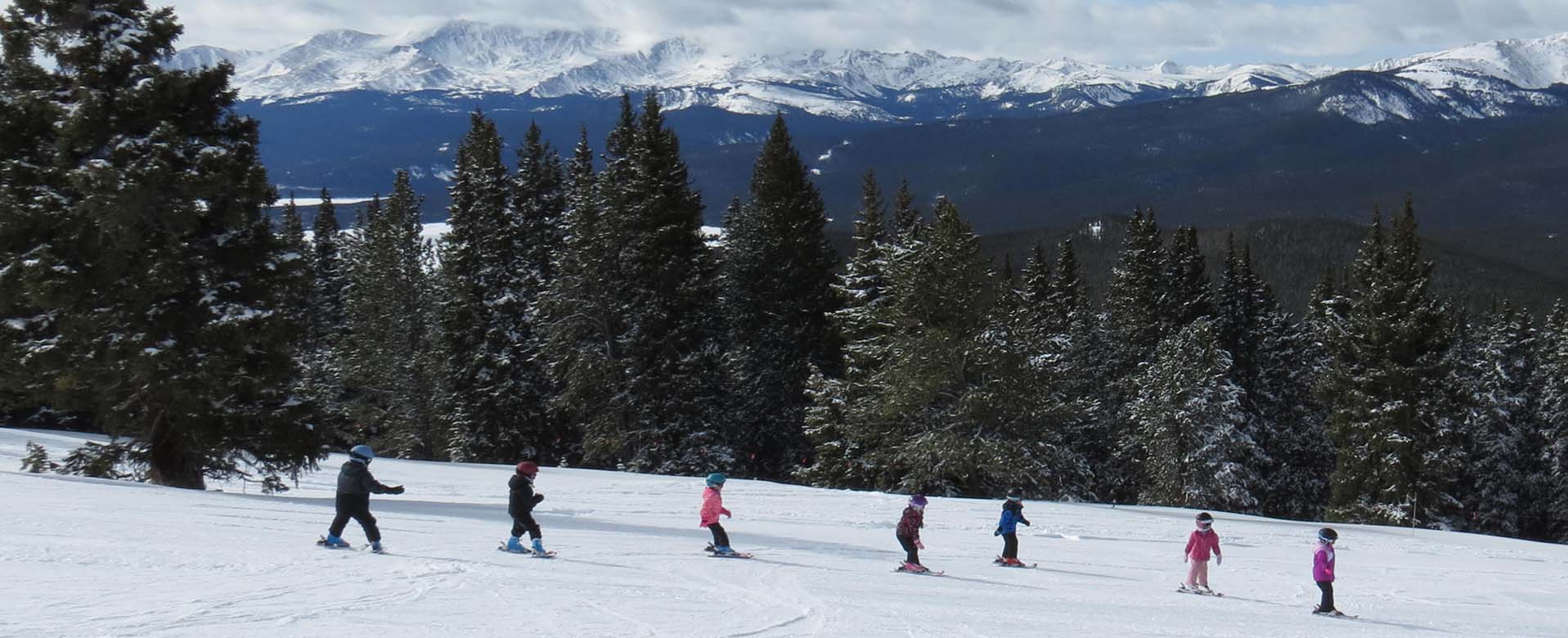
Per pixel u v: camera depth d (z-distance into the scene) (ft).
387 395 234.58
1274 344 227.81
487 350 189.47
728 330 200.03
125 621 38.73
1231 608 62.13
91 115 92.12
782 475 198.70
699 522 91.35
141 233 94.12
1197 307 221.25
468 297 191.93
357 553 58.34
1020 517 75.51
